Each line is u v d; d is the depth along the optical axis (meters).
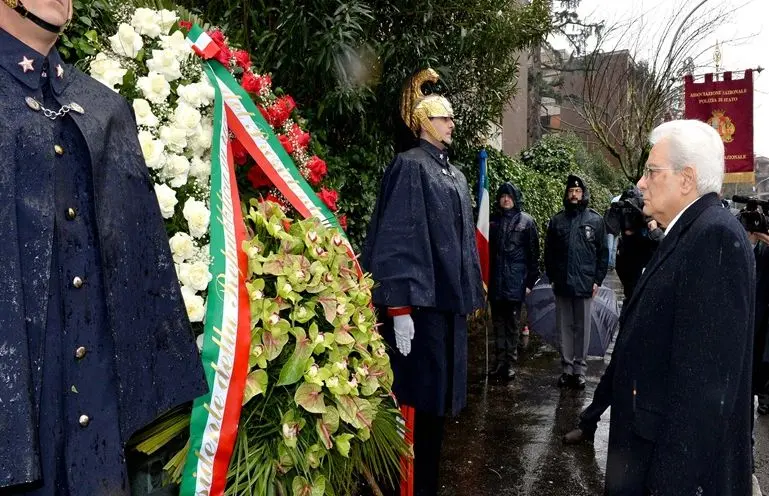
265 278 1.91
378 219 2.88
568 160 13.70
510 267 5.67
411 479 2.93
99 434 1.32
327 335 1.85
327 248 2.04
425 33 3.86
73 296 1.29
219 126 1.99
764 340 4.40
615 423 2.04
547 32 4.95
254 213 1.97
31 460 1.16
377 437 2.15
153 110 1.87
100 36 1.90
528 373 6.09
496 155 8.01
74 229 1.30
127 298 1.39
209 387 1.64
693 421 1.74
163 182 1.85
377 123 4.04
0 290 1.16
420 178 2.79
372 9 3.53
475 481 3.70
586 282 5.32
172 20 2.01
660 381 1.91
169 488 1.81
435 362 2.81
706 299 1.79
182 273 1.72
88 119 1.35
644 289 2.01
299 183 2.27
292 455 1.77
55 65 1.34
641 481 1.94
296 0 3.14
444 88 4.50
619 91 9.81
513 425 4.63
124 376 1.37
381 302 2.68
